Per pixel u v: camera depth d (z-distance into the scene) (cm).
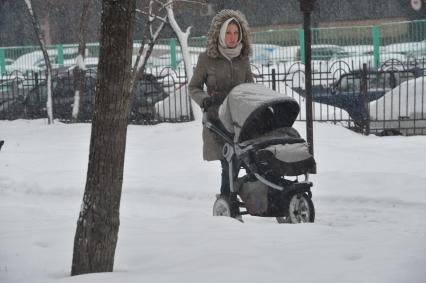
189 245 847
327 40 4434
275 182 1096
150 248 835
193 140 2100
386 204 1311
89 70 3008
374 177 1434
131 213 1311
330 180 1454
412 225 1140
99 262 733
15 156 1967
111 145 727
